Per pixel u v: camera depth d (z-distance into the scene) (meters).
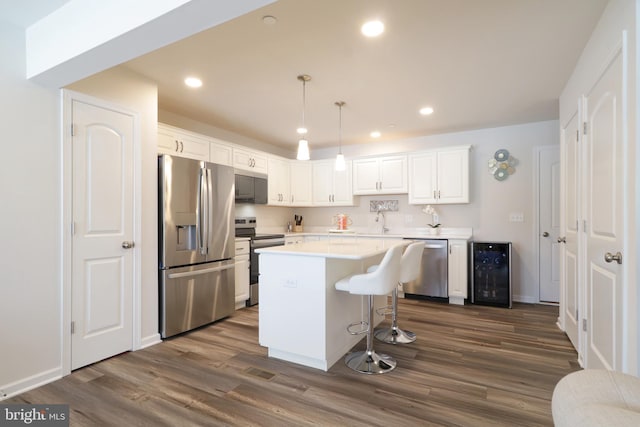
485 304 4.17
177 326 3.06
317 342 2.39
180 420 1.79
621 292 1.64
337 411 1.87
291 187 5.43
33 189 2.14
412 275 2.90
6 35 2.05
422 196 4.69
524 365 2.43
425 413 1.84
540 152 4.23
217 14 1.48
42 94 2.20
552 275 4.19
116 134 2.62
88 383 2.19
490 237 4.51
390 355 2.63
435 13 1.97
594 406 0.74
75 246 2.36
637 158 1.45
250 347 2.82
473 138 4.61
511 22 2.06
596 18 2.01
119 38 1.68
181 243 3.20
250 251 4.16
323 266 2.36
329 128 4.50
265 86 3.05
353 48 2.38
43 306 2.19
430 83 2.99
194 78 2.88
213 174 3.45
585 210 2.31
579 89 2.51
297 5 1.88
